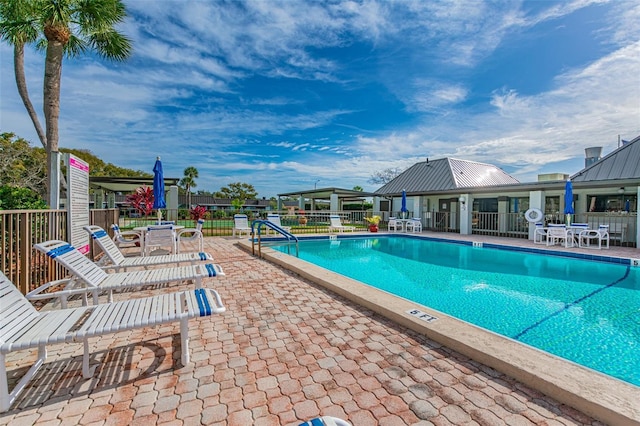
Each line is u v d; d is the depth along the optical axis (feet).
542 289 19.39
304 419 6.21
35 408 6.44
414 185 69.56
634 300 16.97
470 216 48.62
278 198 98.27
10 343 6.17
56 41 26.14
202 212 46.78
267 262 22.70
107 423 6.04
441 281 21.59
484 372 7.92
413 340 9.78
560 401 6.68
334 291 14.99
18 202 19.21
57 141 26.86
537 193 39.42
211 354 8.85
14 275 13.34
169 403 6.68
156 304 8.30
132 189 68.85
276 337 9.98
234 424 6.07
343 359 8.59
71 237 16.48
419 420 6.16
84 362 7.49
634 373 9.80
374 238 47.11
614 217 38.11
